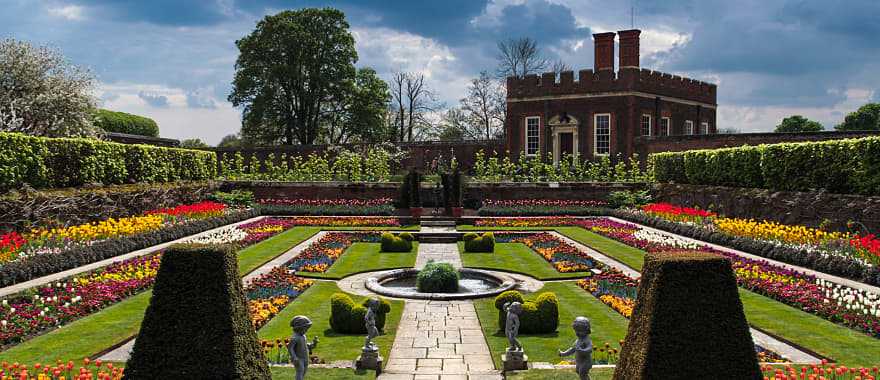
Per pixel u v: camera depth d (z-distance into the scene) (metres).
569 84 38.44
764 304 10.52
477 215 27.41
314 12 45.22
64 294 10.45
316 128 47.28
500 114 52.53
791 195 17.27
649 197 27.86
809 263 12.80
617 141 37.16
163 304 5.43
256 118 44.03
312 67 45.38
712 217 19.77
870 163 14.53
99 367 7.09
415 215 25.33
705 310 5.23
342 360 8.05
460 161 40.75
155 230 17.25
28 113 29.48
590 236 20.69
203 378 5.31
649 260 5.55
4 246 11.91
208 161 30.34
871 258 11.66
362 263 16.02
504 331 9.45
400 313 10.62
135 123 44.22
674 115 39.81
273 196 29.69
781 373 6.35
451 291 12.35
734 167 21.06
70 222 17.08
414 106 54.38
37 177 16.61
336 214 27.14
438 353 8.50
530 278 14.07
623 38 37.34
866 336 8.59
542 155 39.12
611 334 9.13
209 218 21.67
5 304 9.35
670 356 5.18
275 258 16.23
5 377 6.57
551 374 7.08
